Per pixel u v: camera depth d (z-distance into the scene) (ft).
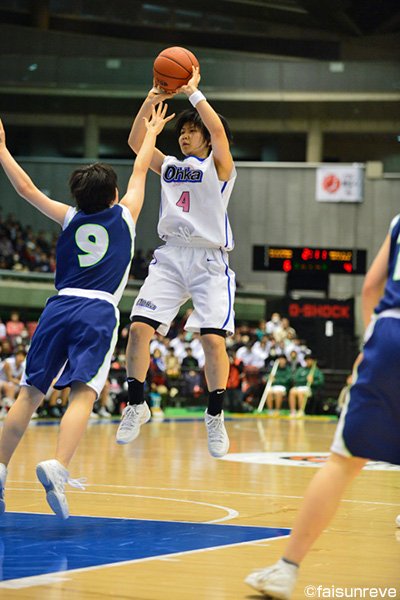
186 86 16.97
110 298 15.88
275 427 56.29
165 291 17.65
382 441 10.50
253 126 115.85
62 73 108.37
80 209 16.39
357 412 10.59
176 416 68.80
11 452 15.72
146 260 96.17
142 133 18.15
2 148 16.52
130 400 18.02
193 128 17.61
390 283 11.02
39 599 10.00
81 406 15.24
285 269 96.12
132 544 13.91
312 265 95.86
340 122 115.44
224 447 18.08
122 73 107.86
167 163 17.69
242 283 103.19
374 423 10.49
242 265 103.76
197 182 17.24
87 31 119.75
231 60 111.75
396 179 101.81
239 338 81.05
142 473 26.17
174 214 17.42
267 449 37.09
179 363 75.51
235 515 17.52
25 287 82.28
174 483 23.54
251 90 110.42
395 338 10.53
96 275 15.83
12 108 113.39
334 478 10.60
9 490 21.18
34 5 114.73
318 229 102.94
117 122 114.32
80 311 15.55
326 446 39.06
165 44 110.52
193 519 16.88
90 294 15.75
